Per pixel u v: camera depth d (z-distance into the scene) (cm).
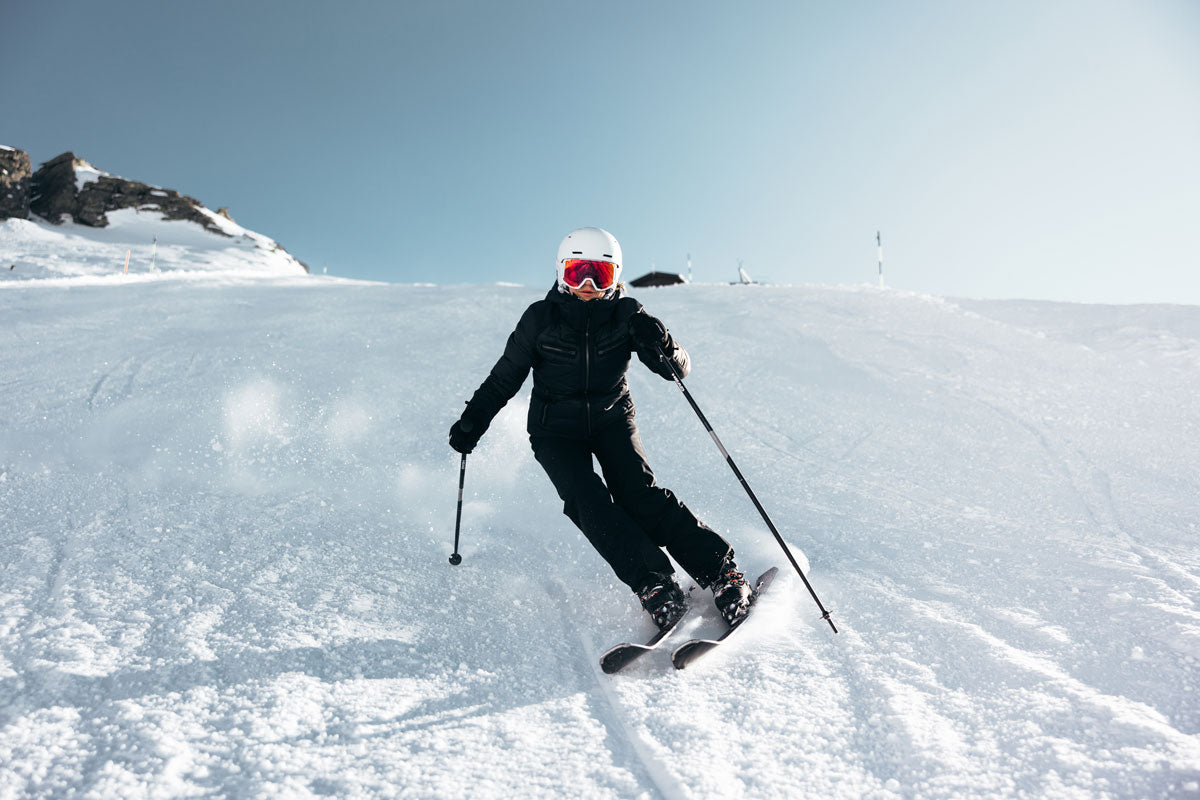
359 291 920
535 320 230
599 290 226
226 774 131
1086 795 128
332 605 207
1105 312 758
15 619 184
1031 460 367
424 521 292
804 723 154
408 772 135
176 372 491
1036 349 593
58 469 326
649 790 134
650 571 204
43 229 4066
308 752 139
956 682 167
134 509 282
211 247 4331
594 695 170
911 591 220
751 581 234
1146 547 252
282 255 4559
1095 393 479
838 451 394
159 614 192
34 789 123
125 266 3042
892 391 494
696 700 165
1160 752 137
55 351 542
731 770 138
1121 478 337
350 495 318
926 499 318
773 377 535
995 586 221
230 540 253
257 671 167
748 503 318
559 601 224
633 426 239
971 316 709
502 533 283
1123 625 190
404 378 501
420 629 198
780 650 186
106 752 134
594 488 218
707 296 873
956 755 141
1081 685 162
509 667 181
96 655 168
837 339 629
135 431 383
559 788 133
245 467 346
